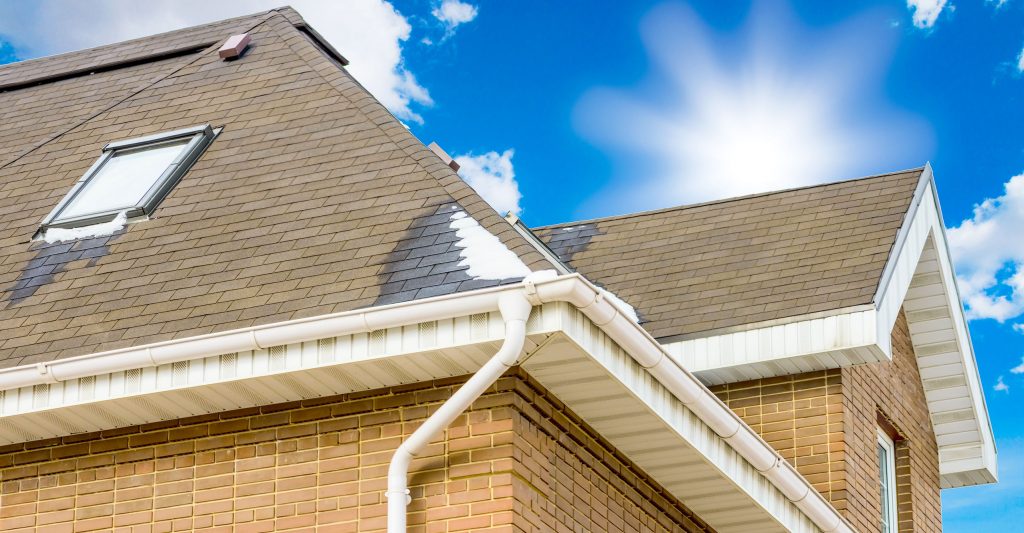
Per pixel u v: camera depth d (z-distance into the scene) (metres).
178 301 10.77
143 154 13.34
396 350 9.60
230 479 10.34
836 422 14.34
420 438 9.62
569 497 10.49
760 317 14.34
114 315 10.82
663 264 15.94
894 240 14.98
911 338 17.05
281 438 10.32
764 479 11.84
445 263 10.30
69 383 10.21
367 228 11.04
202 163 12.79
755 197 16.89
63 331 10.79
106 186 12.87
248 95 13.84
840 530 12.62
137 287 11.11
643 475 11.58
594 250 16.73
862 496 14.54
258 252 11.12
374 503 9.94
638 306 15.23
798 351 14.06
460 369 9.84
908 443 16.45
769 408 14.58
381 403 10.15
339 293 10.31
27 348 10.69
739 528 12.44
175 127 13.67
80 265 11.68
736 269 15.37
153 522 10.39
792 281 14.76
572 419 10.60
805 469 14.30
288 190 11.92
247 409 10.45
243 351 9.89
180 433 10.55
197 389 10.02
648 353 10.04
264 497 10.21
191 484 10.41
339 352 9.72
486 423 9.89
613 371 9.93
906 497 16.22
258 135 13.01
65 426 10.59
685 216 16.92
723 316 14.55
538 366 9.89
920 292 16.66
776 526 12.24
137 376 10.08
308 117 13.06
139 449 10.62
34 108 15.40
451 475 9.84
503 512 9.66
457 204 11.04
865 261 14.73
